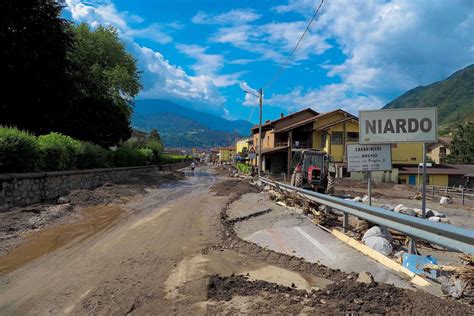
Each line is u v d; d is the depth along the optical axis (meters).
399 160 46.91
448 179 46.09
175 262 6.46
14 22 22.66
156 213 12.70
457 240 4.71
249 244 7.62
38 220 10.40
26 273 5.94
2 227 9.23
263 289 4.93
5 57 21.78
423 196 7.56
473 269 4.70
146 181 27.38
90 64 35.19
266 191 20.66
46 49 24.08
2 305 4.62
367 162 8.59
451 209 19.97
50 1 24.36
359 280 5.00
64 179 16.52
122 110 36.19
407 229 5.84
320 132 46.38
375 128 8.16
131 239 8.42
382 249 6.71
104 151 25.12
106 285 5.26
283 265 6.30
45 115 25.11
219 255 6.96
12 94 23.38
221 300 4.61
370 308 4.14
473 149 67.12
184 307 4.43
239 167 58.59
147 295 4.85
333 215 11.72
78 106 30.41
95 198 15.35
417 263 5.65
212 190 23.17
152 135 119.31
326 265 6.22
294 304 4.38
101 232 9.31
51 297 4.85
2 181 11.59
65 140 17.98
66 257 6.89
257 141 64.38
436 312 4.02
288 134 48.62
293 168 21.91
